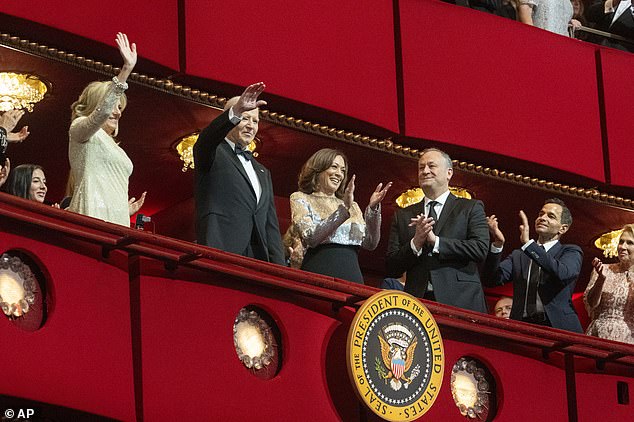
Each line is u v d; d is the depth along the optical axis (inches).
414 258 742.5
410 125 911.0
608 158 989.2
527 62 964.6
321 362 677.3
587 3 1061.1
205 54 836.0
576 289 1144.2
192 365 630.5
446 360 722.8
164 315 628.4
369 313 681.6
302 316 677.9
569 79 981.2
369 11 905.5
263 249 687.1
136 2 816.3
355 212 724.0
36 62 811.4
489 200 1007.0
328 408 671.8
